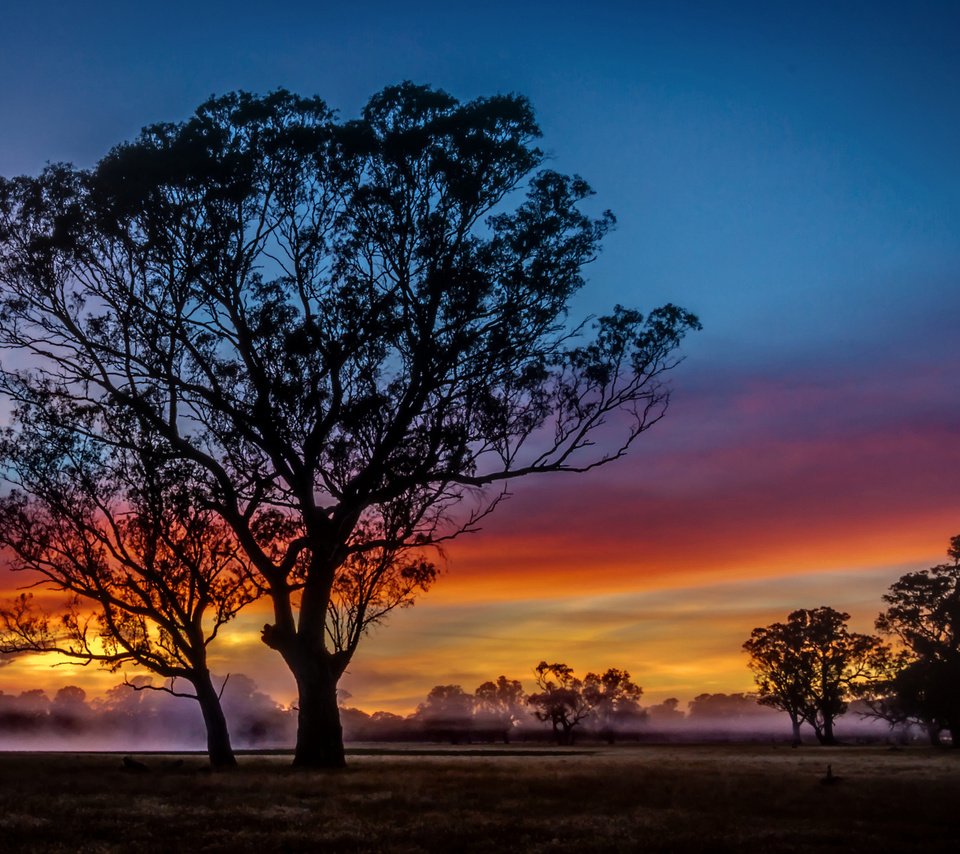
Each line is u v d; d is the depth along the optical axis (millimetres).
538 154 36000
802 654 112000
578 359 36031
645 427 36312
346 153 34656
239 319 34719
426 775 29266
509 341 35219
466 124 34719
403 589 38031
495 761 45062
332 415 34406
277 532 36625
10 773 28125
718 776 30438
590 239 36031
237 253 34938
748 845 14156
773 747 101188
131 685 35906
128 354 35500
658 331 36156
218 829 15570
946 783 27734
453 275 34406
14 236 35000
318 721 34594
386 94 35594
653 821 16969
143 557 36750
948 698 89875
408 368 34875
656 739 163375
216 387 35219
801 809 19344
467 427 34844
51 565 36688
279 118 35531
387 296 34781
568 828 15852
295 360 33969
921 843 14539
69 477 36719
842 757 59406
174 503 35188
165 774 28891
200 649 36000
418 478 34656
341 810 18531
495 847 13859
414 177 35062
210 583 36625
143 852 13219
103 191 33750
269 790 22797
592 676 139250
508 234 35500
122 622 37438
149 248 34531
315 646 34750
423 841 14422
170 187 34031
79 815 16953
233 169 33781
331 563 34750
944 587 92938
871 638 109875
